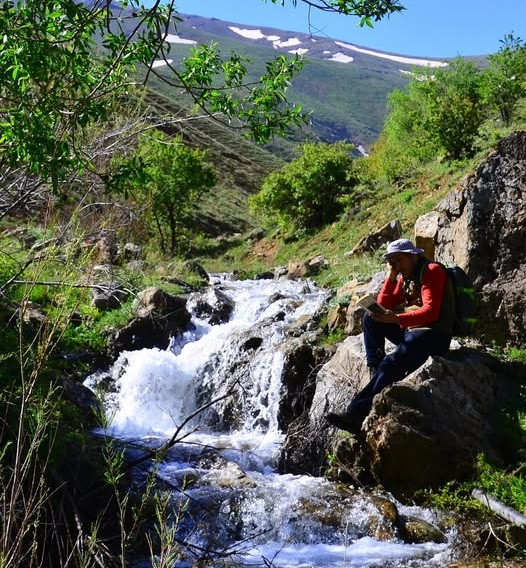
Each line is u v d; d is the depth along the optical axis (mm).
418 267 6348
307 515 5793
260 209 29922
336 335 9352
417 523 5570
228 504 5988
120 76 5012
